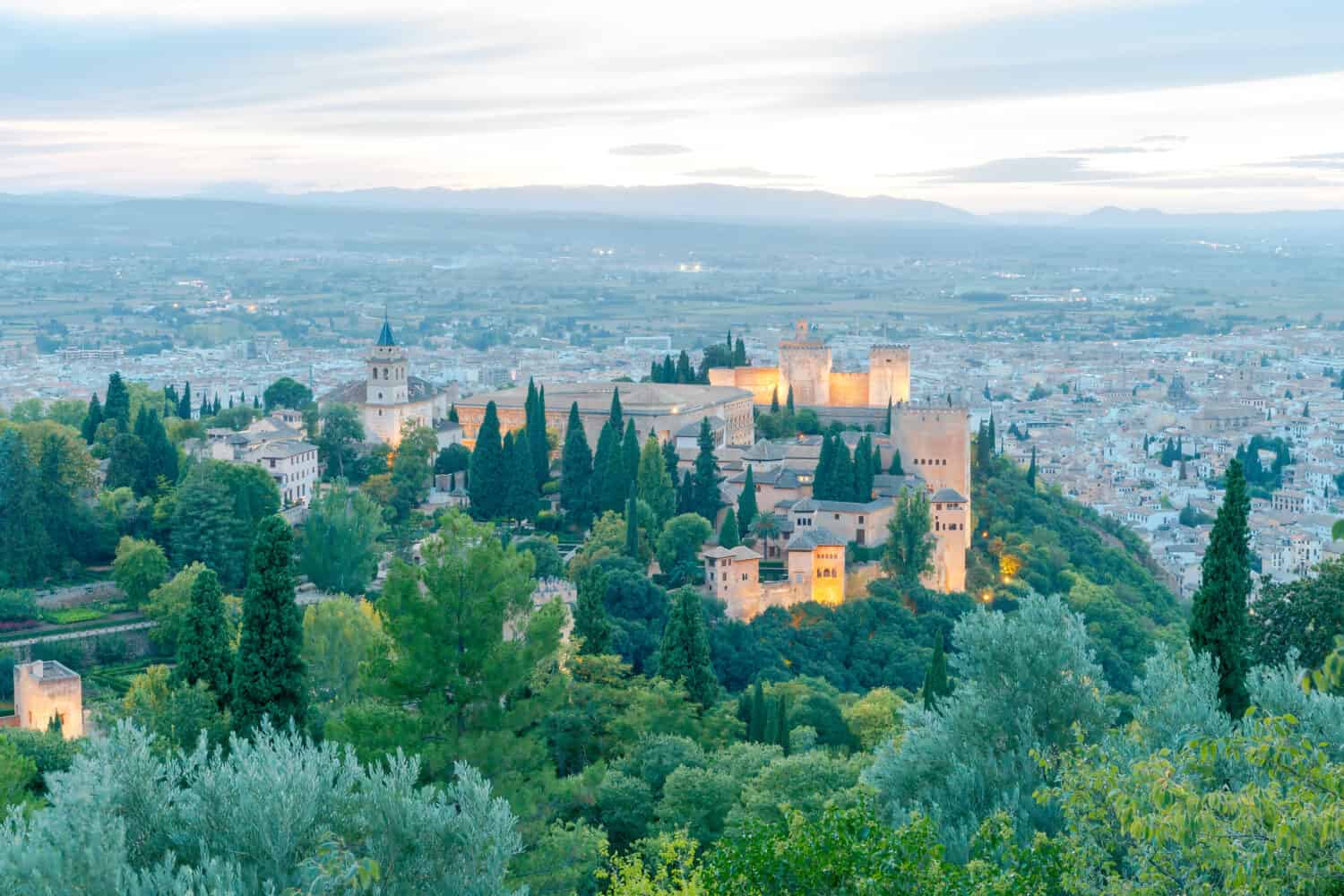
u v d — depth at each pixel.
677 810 117.69
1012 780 79.81
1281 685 78.56
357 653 147.00
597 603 171.75
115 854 56.53
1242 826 51.50
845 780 119.19
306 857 60.94
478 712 98.62
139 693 142.00
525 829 91.81
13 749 117.50
